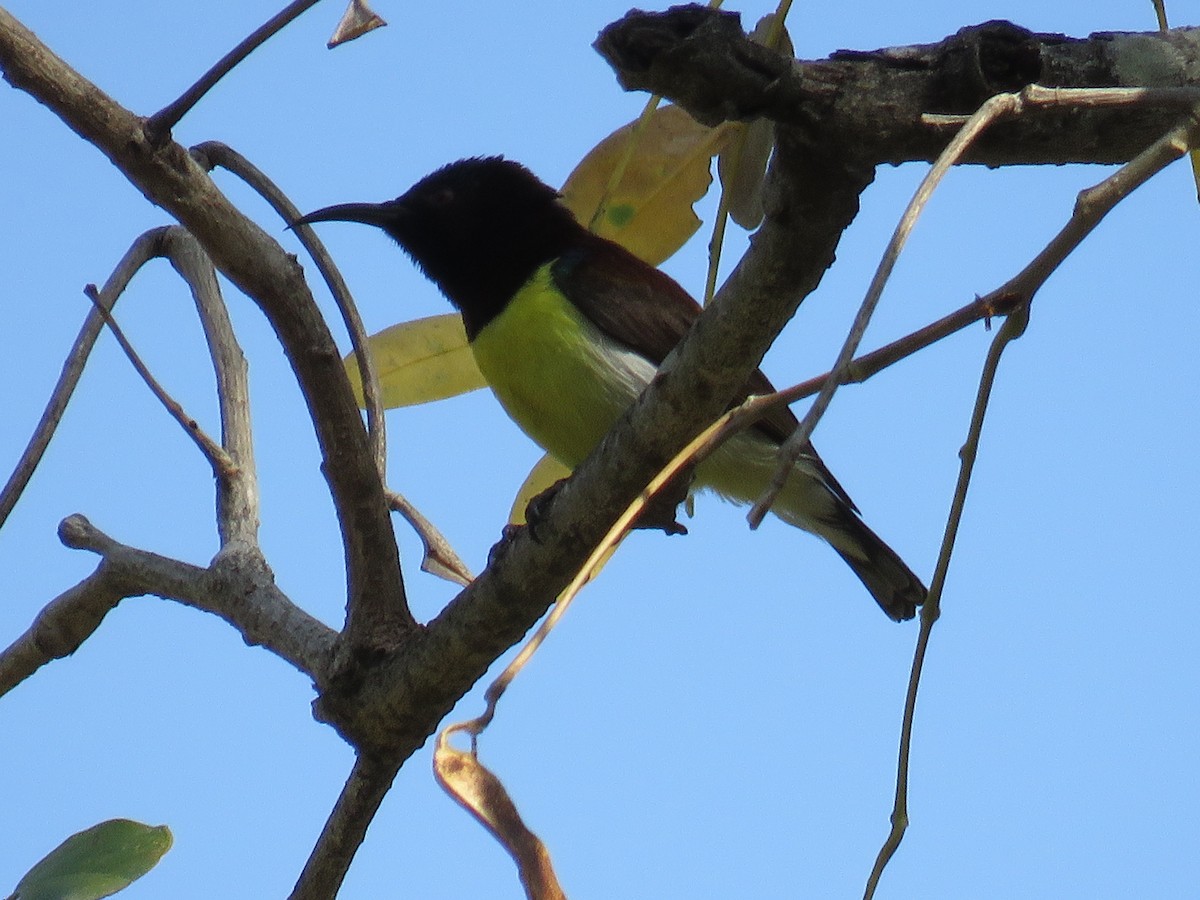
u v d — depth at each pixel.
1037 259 4.18
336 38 5.74
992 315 4.24
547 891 4.97
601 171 8.91
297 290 6.45
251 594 7.90
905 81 5.23
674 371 6.18
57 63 5.80
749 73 5.04
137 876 5.64
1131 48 5.73
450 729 5.19
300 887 7.38
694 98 5.13
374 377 8.40
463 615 6.91
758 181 7.30
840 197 5.38
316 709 7.30
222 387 8.76
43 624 8.70
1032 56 5.27
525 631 7.02
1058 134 5.59
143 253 8.75
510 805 5.11
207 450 8.36
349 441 6.78
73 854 5.69
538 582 6.80
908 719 4.62
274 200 8.38
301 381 6.66
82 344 7.59
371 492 6.93
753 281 5.69
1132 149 5.76
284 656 7.62
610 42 5.05
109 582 8.48
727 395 6.20
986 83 5.23
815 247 5.52
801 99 5.12
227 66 5.90
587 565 4.68
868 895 4.52
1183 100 4.08
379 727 7.15
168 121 5.96
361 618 7.19
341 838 7.27
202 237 6.28
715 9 5.02
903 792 4.59
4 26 5.68
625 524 4.70
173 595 8.27
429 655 6.95
